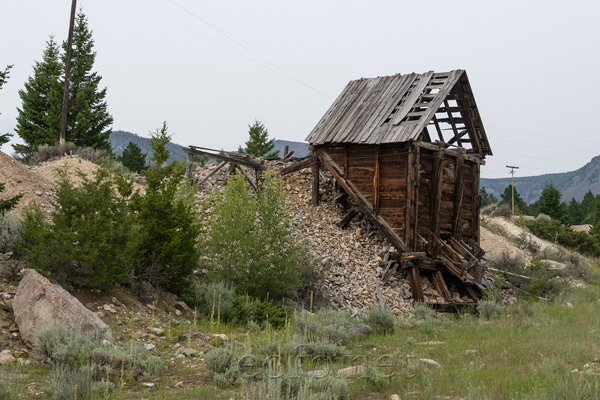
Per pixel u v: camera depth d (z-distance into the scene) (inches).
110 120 1428.4
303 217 900.0
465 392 283.7
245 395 277.0
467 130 984.9
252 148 1939.0
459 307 786.8
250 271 578.2
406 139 807.1
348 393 282.5
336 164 917.2
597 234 2086.6
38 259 411.2
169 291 517.3
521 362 357.1
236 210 589.6
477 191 991.6
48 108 1368.1
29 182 649.6
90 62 1418.6
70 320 340.2
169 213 514.9
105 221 441.4
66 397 254.7
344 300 682.2
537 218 1955.0
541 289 899.4
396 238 818.8
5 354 314.7
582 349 366.6
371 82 991.0
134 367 313.1
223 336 417.4
